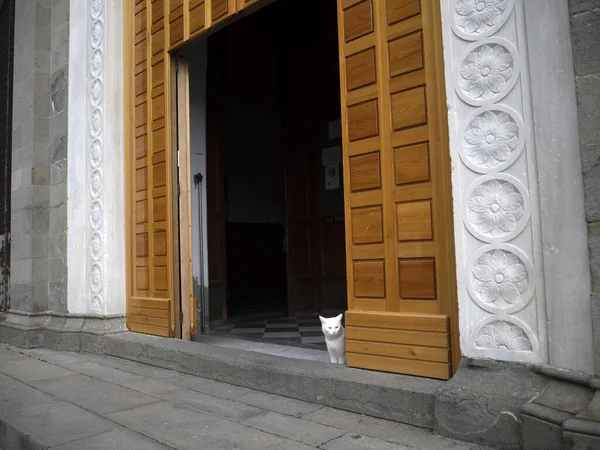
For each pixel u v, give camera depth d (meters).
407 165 3.41
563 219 2.54
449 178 3.17
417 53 3.39
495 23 2.88
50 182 7.02
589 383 2.35
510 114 2.79
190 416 3.46
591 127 2.44
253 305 11.27
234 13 4.80
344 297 8.84
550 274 2.58
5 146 8.01
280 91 9.27
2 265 7.83
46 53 7.19
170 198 5.59
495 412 2.64
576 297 2.48
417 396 3.01
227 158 12.16
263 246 13.79
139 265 6.01
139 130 6.11
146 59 6.03
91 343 5.94
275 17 9.38
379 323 3.47
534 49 2.68
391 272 3.46
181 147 5.79
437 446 2.70
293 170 9.07
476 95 2.94
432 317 3.20
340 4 3.88
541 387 2.61
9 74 8.02
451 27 3.07
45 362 5.57
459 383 2.87
